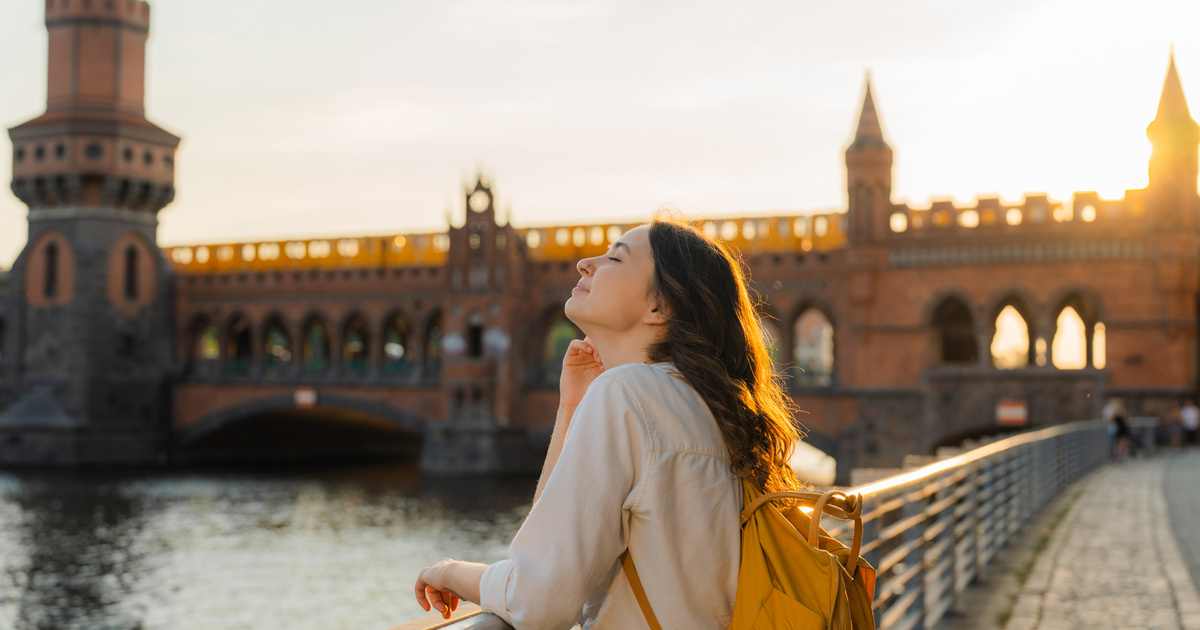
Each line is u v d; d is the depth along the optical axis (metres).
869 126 53.16
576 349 2.80
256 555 36.69
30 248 67.62
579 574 2.13
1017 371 48.47
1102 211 48.88
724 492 2.30
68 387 65.44
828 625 2.20
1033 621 9.33
